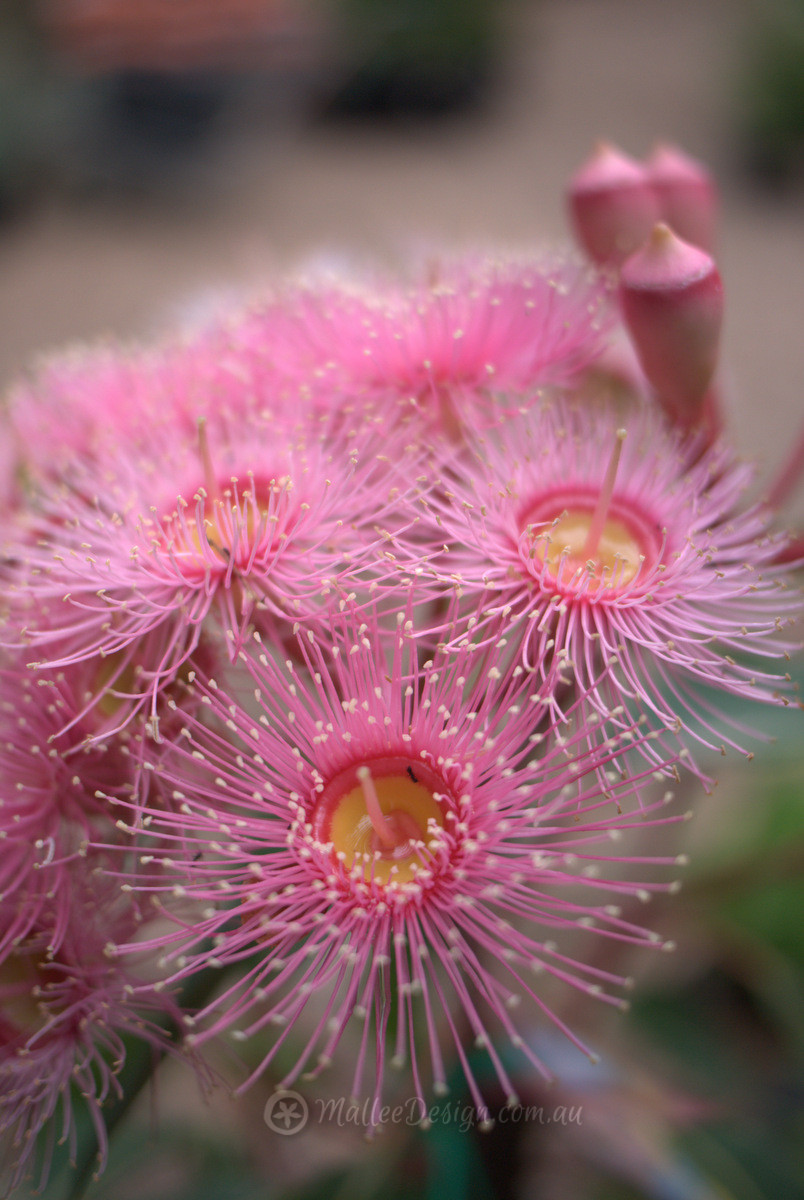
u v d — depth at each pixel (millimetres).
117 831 180
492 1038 202
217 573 179
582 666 180
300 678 178
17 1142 175
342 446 186
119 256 877
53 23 972
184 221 932
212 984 177
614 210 199
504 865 168
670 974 304
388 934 170
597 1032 251
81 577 178
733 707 203
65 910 174
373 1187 210
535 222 871
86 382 207
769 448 578
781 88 897
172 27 934
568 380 197
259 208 946
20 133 937
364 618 173
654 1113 220
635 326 186
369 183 982
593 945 244
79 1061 175
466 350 193
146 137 950
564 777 169
